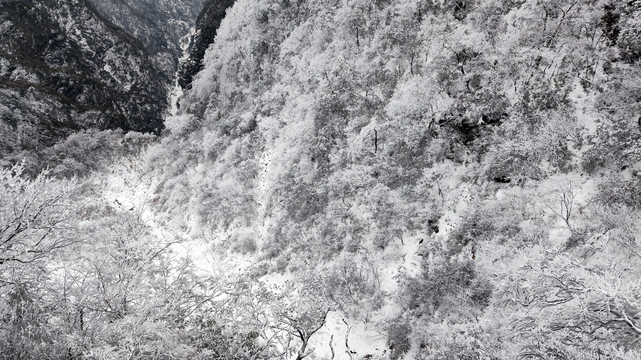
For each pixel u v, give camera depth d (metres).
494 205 17.64
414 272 18.80
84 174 59.62
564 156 17.30
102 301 8.33
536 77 19.83
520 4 22.53
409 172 21.59
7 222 7.08
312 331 12.00
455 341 13.78
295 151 28.30
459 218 19.06
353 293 19.61
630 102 16.42
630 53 17.64
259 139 35.19
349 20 30.80
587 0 19.86
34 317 7.22
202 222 34.41
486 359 8.66
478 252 16.86
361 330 18.34
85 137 67.88
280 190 28.77
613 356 5.27
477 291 15.49
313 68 30.86
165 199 43.00
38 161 59.97
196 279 10.34
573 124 17.56
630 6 18.19
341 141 25.72
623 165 15.41
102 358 6.23
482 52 22.16
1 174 7.37
